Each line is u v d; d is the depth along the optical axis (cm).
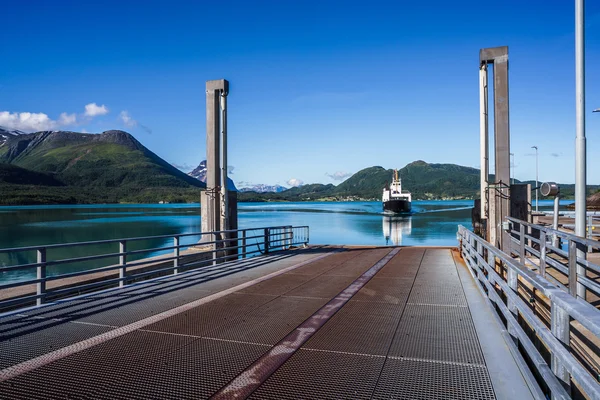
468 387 400
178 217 9500
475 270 980
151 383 413
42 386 406
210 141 1575
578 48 827
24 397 382
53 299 907
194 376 431
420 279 1013
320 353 498
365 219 9338
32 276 2345
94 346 524
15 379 423
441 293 841
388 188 13088
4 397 382
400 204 12050
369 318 656
